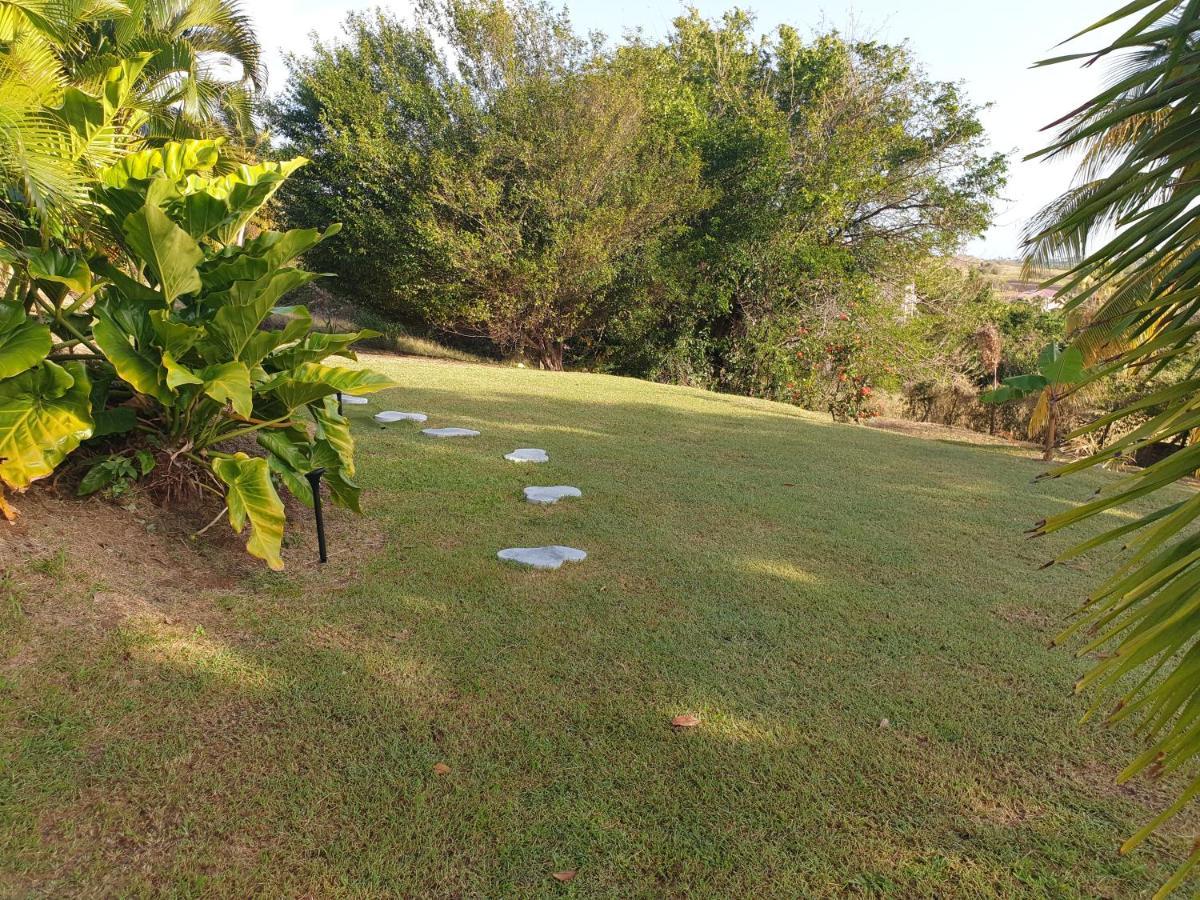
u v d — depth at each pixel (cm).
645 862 222
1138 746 291
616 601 396
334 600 378
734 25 1984
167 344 378
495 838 228
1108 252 150
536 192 1477
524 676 317
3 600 304
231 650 319
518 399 1025
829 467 776
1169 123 147
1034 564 504
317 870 212
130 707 272
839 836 236
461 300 1547
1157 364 154
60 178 359
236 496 386
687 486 641
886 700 316
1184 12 138
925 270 1884
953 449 996
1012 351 1788
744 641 361
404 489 562
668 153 1593
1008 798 258
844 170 1658
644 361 1748
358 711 286
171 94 1202
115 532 380
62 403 356
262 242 433
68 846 213
